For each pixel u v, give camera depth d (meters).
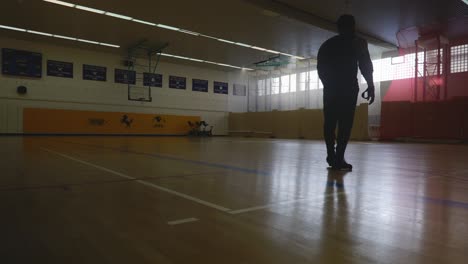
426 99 13.54
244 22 11.74
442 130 12.03
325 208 1.40
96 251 0.89
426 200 1.57
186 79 19.50
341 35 2.84
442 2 9.80
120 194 1.65
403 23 11.60
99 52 16.44
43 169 2.63
